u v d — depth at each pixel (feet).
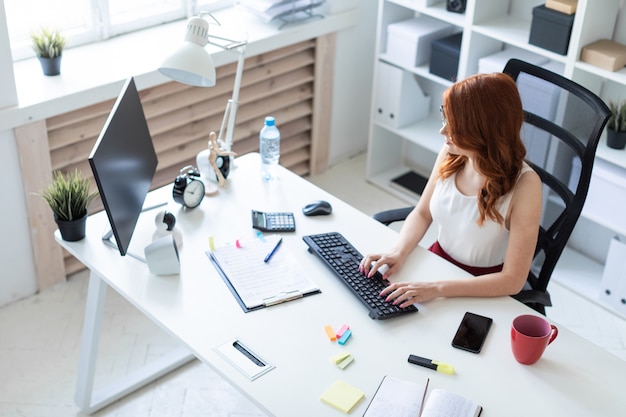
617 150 10.38
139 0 11.68
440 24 12.32
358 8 12.91
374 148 13.47
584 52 10.01
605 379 6.29
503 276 7.21
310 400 6.00
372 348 6.54
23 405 9.09
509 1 11.39
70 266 11.10
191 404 9.17
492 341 6.65
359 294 7.06
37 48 10.12
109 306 10.62
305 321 6.80
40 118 9.73
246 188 8.70
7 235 10.21
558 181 8.15
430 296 7.03
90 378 8.77
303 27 12.10
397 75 12.42
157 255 7.16
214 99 11.75
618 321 10.75
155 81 10.66
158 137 11.30
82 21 11.16
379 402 5.95
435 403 5.89
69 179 7.93
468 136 7.03
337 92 13.43
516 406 6.01
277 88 12.41
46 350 9.87
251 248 7.68
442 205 7.84
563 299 11.09
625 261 10.46
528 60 11.07
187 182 8.09
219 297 7.04
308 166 13.85
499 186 7.22
